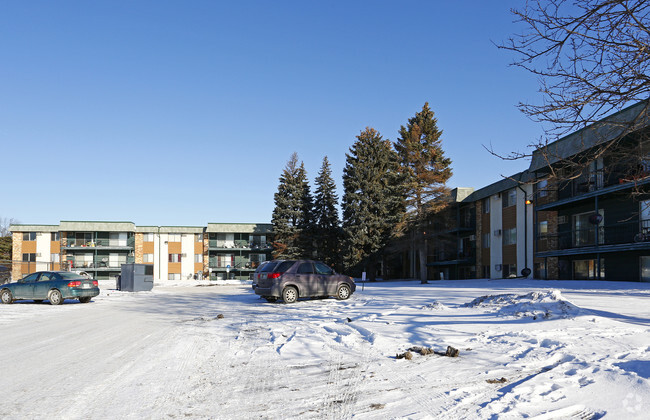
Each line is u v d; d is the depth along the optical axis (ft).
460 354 25.23
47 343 32.04
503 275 128.67
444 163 160.15
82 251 209.26
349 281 64.95
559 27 18.15
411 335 30.96
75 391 19.53
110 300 76.95
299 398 18.16
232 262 218.18
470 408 16.22
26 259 205.57
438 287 87.10
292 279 61.52
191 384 20.65
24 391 19.54
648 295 53.11
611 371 19.44
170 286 149.07
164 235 214.90
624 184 76.07
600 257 92.58
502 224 129.59
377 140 158.81
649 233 77.61
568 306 36.58
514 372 21.13
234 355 27.35
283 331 35.91
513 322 34.42
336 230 172.04
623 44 17.61
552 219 106.83
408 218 129.08
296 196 179.32
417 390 18.75
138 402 17.92
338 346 28.91
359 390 19.07
